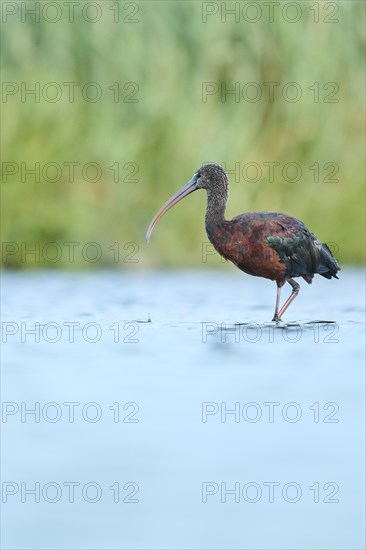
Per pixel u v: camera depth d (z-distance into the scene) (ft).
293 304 55.72
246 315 51.19
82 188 69.82
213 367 39.40
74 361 40.50
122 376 38.09
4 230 69.31
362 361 40.32
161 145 69.92
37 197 69.51
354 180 70.08
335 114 70.69
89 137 69.92
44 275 67.21
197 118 70.28
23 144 69.51
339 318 50.11
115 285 62.39
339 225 69.92
